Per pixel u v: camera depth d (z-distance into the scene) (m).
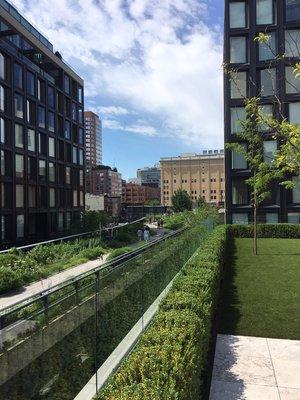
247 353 6.91
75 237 31.39
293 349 7.05
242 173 34.56
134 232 44.78
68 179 58.66
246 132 18.94
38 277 20.02
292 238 27.22
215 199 153.00
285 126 6.88
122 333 5.91
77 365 4.23
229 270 14.39
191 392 3.81
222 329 8.08
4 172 41.47
